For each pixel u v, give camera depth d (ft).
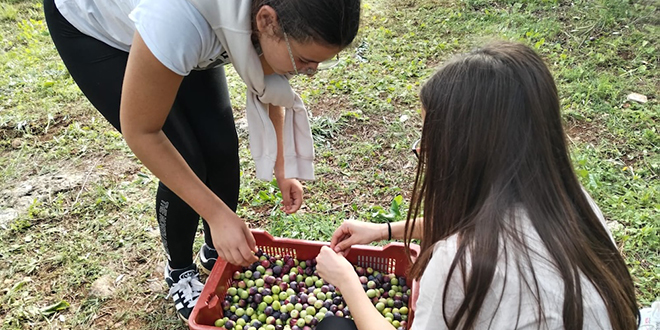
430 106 4.34
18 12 18.11
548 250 3.92
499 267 3.96
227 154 6.98
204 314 6.82
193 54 4.75
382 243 8.91
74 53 5.98
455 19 15.75
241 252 5.90
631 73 12.65
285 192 7.54
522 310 3.97
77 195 10.19
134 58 4.64
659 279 7.79
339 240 7.36
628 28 14.37
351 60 14.08
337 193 10.00
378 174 10.36
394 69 13.64
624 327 4.36
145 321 7.88
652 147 10.43
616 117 11.27
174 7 4.55
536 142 4.04
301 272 7.75
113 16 5.63
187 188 5.49
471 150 4.13
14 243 9.18
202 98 6.60
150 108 4.88
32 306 8.06
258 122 6.31
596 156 10.19
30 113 12.70
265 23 4.67
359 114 12.00
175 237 7.25
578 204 4.36
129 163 11.07
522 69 4.08
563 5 15.83
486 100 4.05
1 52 15.61
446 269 4.28
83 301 8.14
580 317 3.89
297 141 6.99
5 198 10.20
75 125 12.19
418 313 4.68
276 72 5.30
